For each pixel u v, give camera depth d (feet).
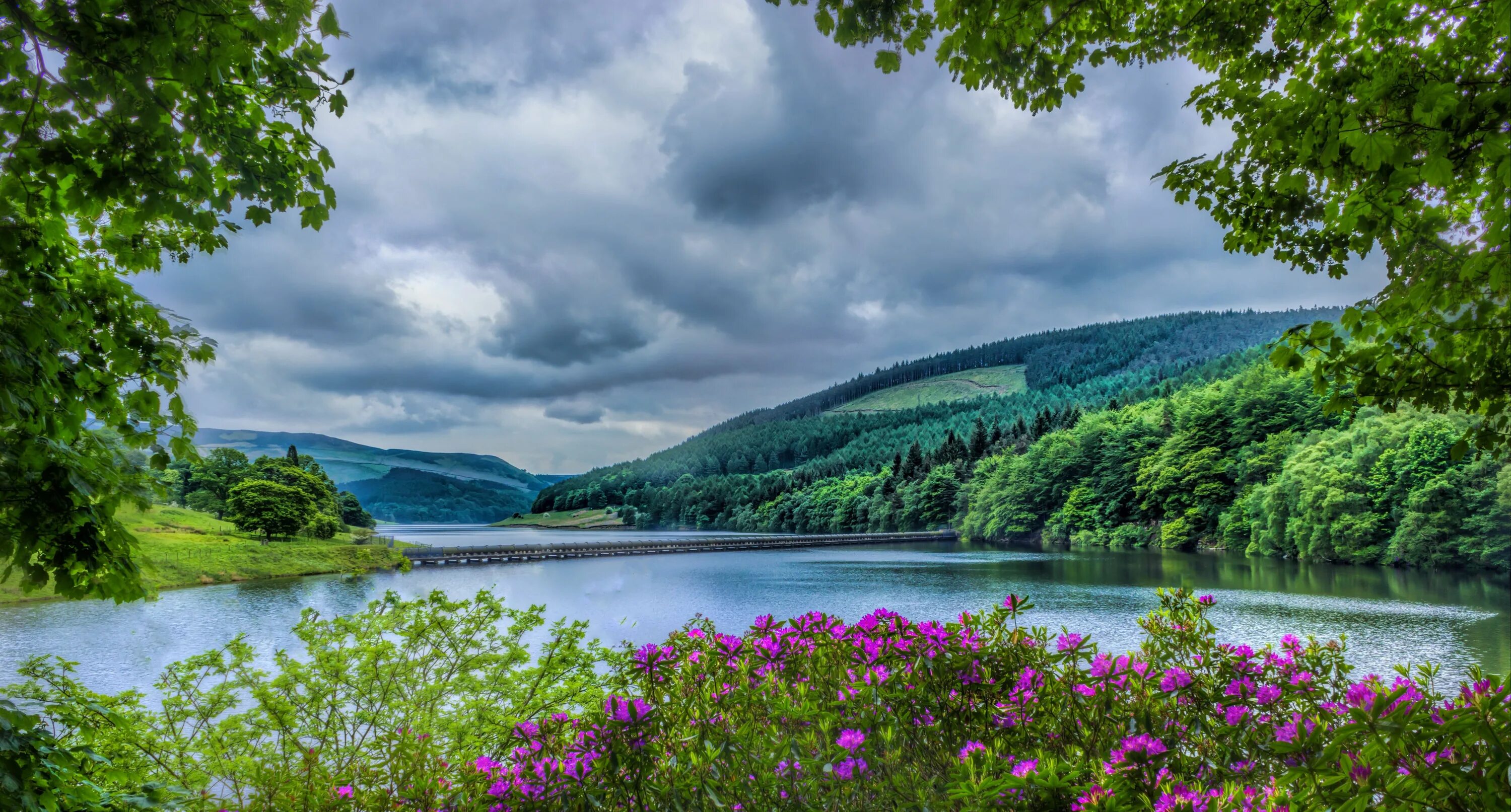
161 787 9.94
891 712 9.37
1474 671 6.65
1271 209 9.73
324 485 245.65
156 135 8.71
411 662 17.39
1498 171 5.90
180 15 7.63
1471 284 6.97
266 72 9.86
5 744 7.98
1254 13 9.82
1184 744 9.32
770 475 556.10
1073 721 9.58
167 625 81.71
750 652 10.45
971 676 9.73
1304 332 8.31
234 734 15.10
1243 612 85.46
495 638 18.66
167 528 166.61
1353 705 7.75
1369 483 145.18
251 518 177.58
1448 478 129.80
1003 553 215.51
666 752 9.44
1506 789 5.19
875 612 11.19
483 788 9.79
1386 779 5.65
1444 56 7.41
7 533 9.02
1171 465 213.25
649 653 10.09
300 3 8.70
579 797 8.64
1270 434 190.80
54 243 10.35
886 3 10.07
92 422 11.28
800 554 223.71
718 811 8.29
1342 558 147.02
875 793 8.37
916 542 287.28
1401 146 6.61
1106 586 118.11
